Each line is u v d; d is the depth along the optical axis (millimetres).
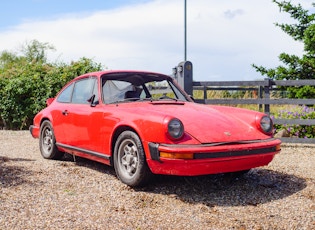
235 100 10102
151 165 4656
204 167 4473
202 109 5375
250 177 5754
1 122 14477
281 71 14289
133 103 5500
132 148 4988
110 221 3963
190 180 5438
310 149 8852
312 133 10211
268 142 4895
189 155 4355
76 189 5008
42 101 13586
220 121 5016
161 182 5324
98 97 5734
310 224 3982
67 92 6691
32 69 14930
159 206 4449
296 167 6570
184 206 4473
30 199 4586
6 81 14148
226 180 5535
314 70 14023
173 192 4949
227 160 4543
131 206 4418
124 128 5117
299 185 5395
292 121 9648
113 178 5516
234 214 4246
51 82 13758
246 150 4652
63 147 6371
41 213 4148
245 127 5078
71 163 6512
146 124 4695
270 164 6781
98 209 4301
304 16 15062
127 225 3867
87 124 5723
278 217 4176
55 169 5977
